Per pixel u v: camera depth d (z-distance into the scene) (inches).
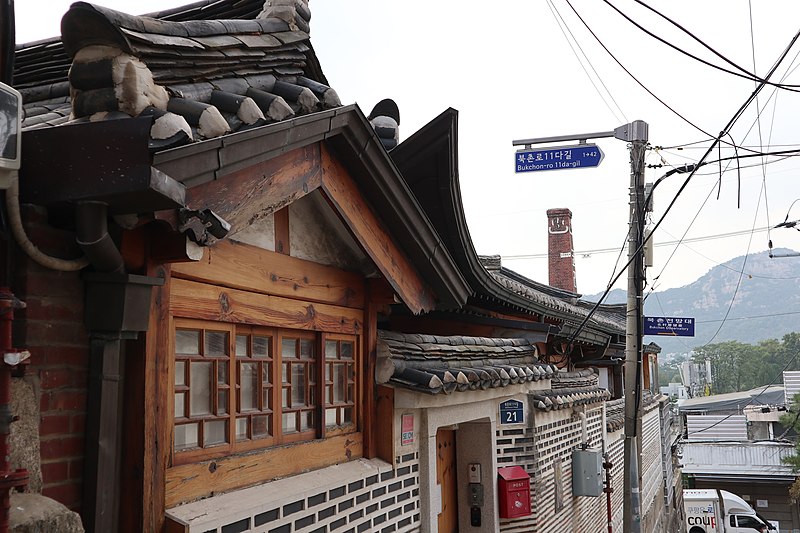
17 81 210.8
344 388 232.2
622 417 695.1
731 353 3644.2
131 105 116.9
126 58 119.0
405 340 266.2
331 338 223.6
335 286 221.3
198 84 148.6
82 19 116.7
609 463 546.9
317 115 161.8
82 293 129.6
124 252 132.6
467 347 303.7
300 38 188.5
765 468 1456.7
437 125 265.3
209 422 168.1
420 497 268.7
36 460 117.0
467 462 348.2
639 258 470.0
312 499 195.3
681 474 1512.1
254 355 187.0
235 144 133.5
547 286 721.0
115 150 111.3
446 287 253.8
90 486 126.8
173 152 116.1
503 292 379.2
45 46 209.5
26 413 115.8
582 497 533.3
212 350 169.8
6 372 101.8
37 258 118.4
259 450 183.3
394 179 201.3
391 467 244.4
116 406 132.1
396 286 227.6
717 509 1268.5
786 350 3425.2
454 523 344.8
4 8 119.1
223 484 167.2
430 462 271.9
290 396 203.5
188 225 130.0
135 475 137.9
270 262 187.6
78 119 121.0
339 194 190.4
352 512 217.8
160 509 143.8
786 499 1491.1
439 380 242.7
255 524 170.6
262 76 172.4
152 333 142.6
